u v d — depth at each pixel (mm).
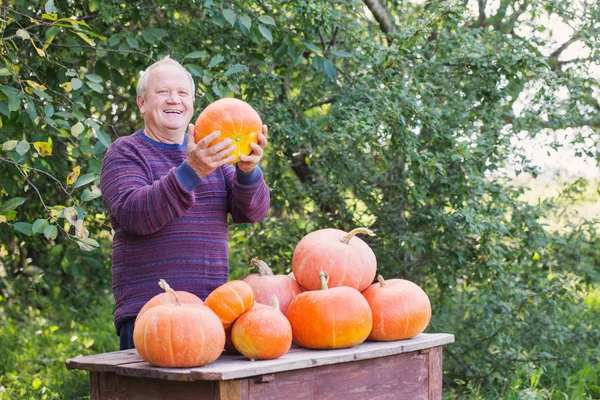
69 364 2207
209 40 4727
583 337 5223
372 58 4594
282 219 5273
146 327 2035
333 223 5117
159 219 2346
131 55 4273
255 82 4434
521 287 5055
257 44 4398
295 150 4938
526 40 4785
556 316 5117
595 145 4957
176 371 1969
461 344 5066
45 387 4625
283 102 4840
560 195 5559
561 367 5160
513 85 5395
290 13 4301
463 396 4828
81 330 6270
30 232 3098
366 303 2383
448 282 4820
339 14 4629
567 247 5434
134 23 4410
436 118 4461
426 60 4746
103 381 2217
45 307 6605
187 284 2545
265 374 2008
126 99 5141
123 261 2559
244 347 2125
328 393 2199
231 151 2307
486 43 5105
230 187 2703
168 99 2656
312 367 2158
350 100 4633
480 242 4656
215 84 3756
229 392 1956
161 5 4348
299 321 2328
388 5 5520
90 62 4965
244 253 5258
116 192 2465
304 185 5156
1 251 5848
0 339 5934
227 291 2189
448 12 4398
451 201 4688
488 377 4891
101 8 4168
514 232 4969
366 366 2330
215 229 2641
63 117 3615
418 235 4719
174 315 2035
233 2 4039
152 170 2586
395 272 4922
